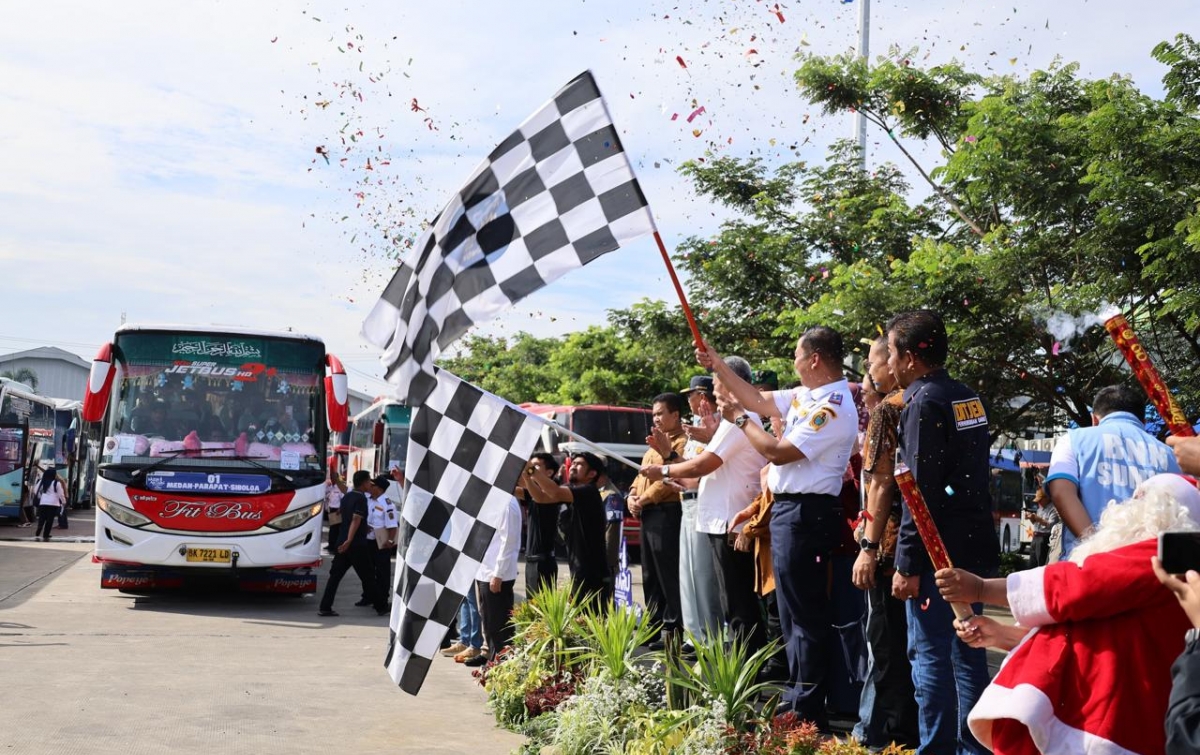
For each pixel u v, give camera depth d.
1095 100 13.77
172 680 8.73
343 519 13.57
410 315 6.04
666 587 8.95
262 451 13.92
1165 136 12.85
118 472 13.51
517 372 46.28
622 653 6.72
